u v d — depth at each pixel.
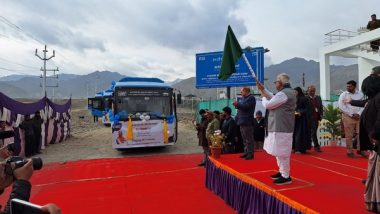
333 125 11.45
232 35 6.70
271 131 5.52
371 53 21.62
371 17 20.67
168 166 11.09
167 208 6.46
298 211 4.35
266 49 20.17
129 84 14.40
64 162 12.78
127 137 13.87
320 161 7.91
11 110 13.27
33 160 2.15
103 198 7.37
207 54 22.00
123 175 9.88
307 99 9.17
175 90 14.88
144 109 14.26
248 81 20.17
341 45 22.28
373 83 3.90
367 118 3.90
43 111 17.11
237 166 6.85
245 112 7.84
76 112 63.00
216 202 6.79
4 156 2.41
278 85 5.59
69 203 7.10
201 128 10.68
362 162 7.76
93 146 17.73
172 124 14.46
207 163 8.02
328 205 4.39
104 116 32.44
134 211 6.35
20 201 1.64
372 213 4.05
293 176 6.21
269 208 5.06
